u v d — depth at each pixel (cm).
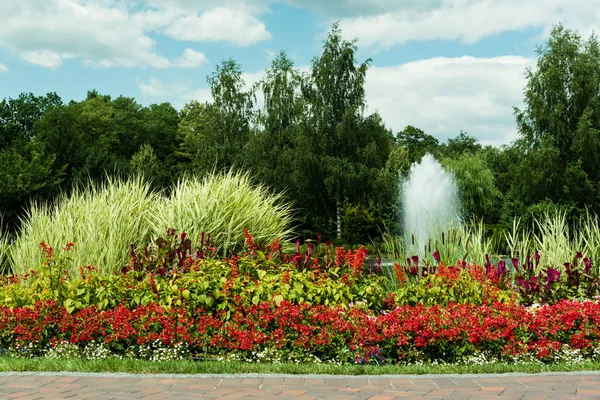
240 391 471
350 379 516
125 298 688
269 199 1111
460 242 918
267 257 836
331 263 794
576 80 3722
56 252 932
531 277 801
